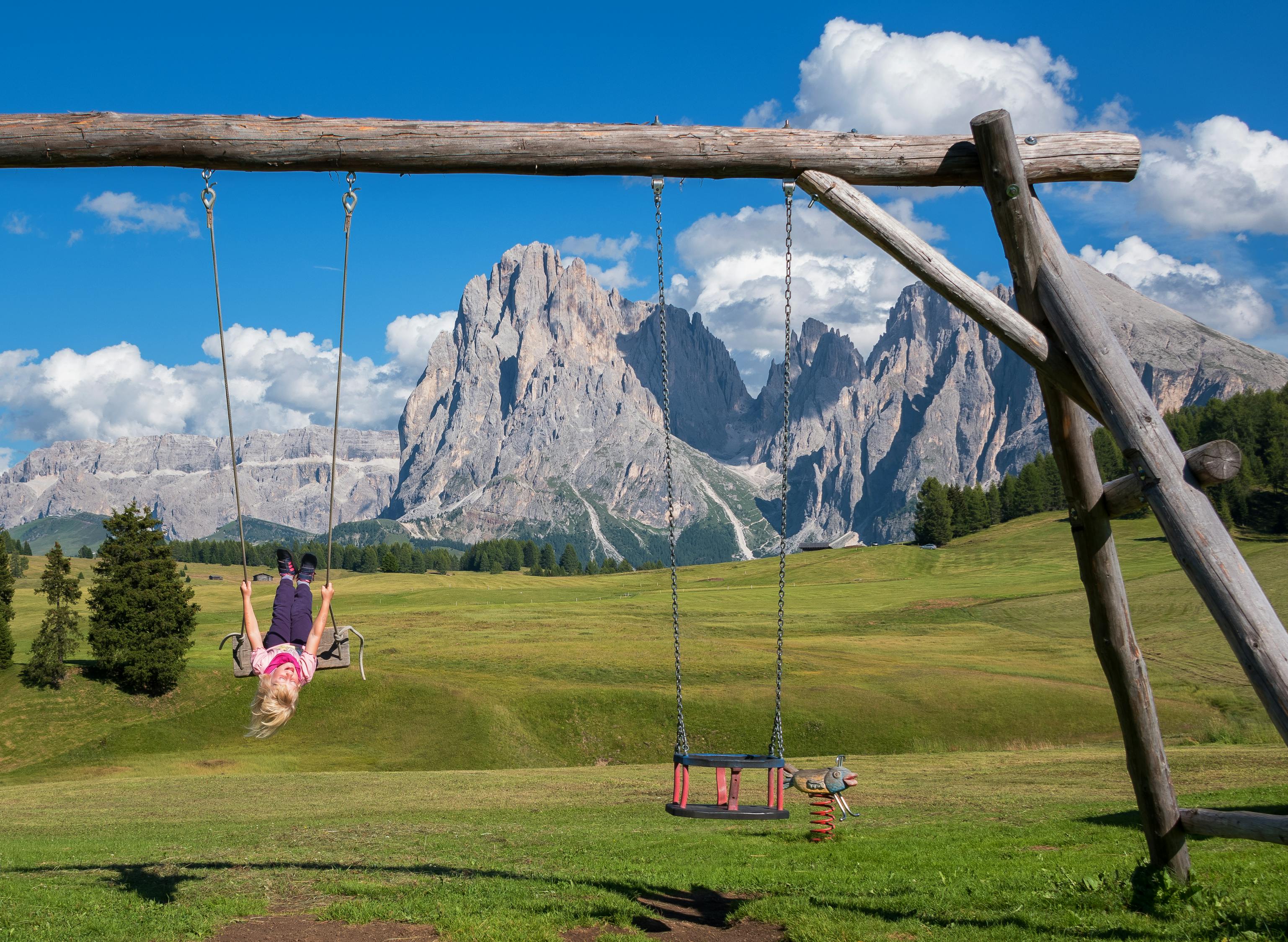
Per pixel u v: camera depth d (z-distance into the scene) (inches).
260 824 823.1
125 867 486.0
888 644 3122.5
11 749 2160.4
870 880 417.1
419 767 1964.8
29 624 3863.2
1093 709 2111.2
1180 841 326.0
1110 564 314.5
